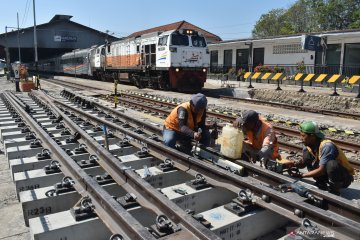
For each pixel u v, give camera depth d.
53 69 52.00
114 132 7.62
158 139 6.33
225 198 4.34
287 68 26.58
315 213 3.11
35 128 7.55
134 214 3.58
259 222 3.52
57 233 3.20
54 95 18.95
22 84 22.62
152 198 3.58
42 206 3.87
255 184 3.79
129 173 4.14
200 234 2.77
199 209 4.09
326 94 16.53
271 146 4.85
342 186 4.52
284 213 3.34
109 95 18.53
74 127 7.36
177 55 19.98
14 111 11.06
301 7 59.25
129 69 24.86
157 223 3.00
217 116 11.63
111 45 28.16
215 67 33.88
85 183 3.94
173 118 5.70
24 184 4.57
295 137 8.67
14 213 4.31
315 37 22.02
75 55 39.03
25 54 72.94
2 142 8.08
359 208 3.26
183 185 4.30
